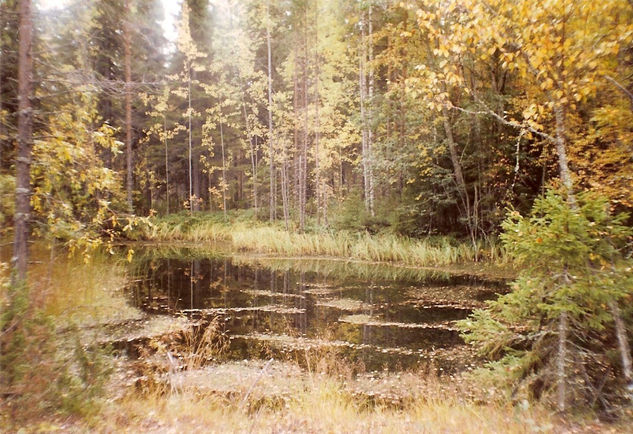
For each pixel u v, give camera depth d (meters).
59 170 6.31
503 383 5.34
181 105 34.75
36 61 5.81
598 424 4.20
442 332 8.90
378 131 19.69
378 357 7.53
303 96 26.66
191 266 18.02
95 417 4.10
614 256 4.73
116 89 6.40
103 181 6.41
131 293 12.37
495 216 16.27
